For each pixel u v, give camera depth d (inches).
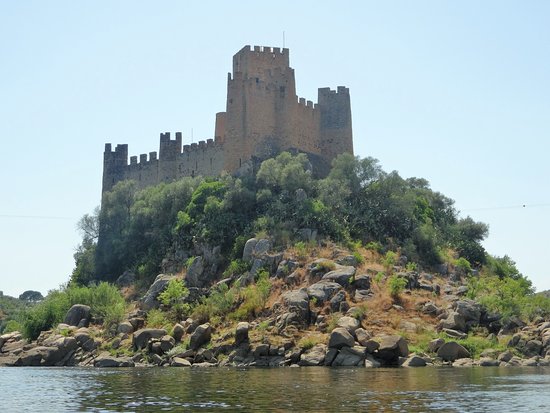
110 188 6328.7
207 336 3518.7
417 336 3430.1
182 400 1894.7
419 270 4542.3
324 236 4648.1
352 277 3924.7
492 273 5009.8
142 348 3599.9
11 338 4411.9
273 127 5718.5
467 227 5541.3
